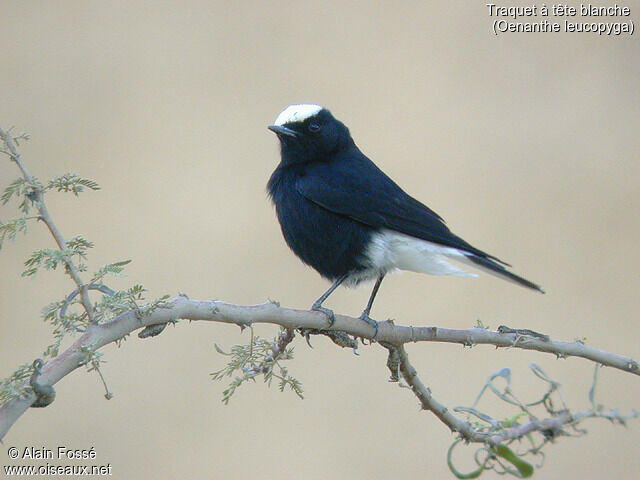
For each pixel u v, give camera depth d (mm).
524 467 7684
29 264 5941
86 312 6031
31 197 6094
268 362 7238
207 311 6719
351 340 8312
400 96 19609
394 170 18391
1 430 5242
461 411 7996
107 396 5715
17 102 19062
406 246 10797
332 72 20016
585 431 7746
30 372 5531
